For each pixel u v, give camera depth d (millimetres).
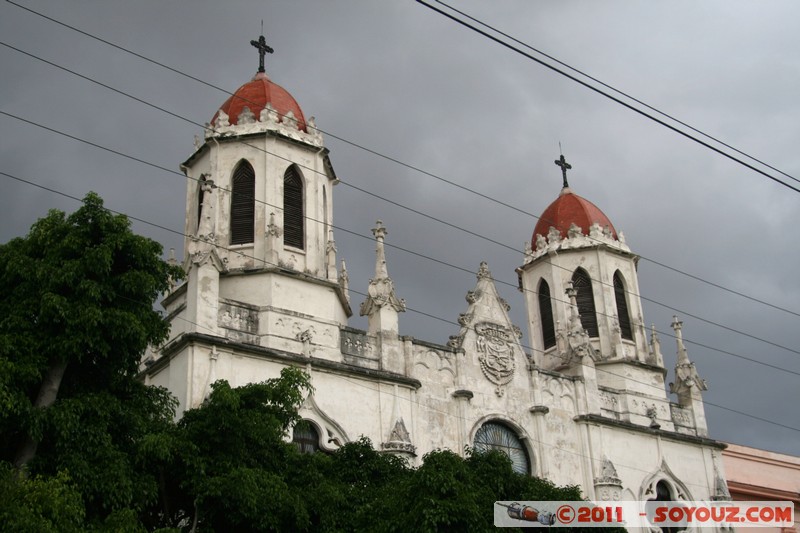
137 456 26766
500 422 43281
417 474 29328
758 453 55750
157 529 25188
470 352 43656
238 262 41156
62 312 26516
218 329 37594
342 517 29562
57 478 23703
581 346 47688
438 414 41469
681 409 50688
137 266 28766
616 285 53094
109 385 28094
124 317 27219
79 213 28594
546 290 54000
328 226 43438
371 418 39312
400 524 28250
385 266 43125
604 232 53656
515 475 33094
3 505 21875
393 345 41406
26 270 27422
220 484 27109
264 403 30406
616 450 46344
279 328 39000
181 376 35906
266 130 42906
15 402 24609
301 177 43438
